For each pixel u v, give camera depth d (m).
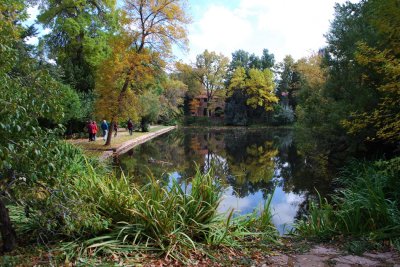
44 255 4.03
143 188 5.38
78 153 9.22
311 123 19.67
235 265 4.10
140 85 22.91
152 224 4.55
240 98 65.25
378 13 6.46
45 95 4.08
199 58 70.62
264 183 13.88
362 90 12.23
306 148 22.83
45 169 3.80
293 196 11.61
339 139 15.12
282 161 20.42
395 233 5.05
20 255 3.95
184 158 20.84
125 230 4.54
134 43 22.30
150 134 35.94
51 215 4.17
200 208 5.12
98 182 5.28
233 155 23.19
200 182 5.49
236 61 74.25
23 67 4.20
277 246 4.95
